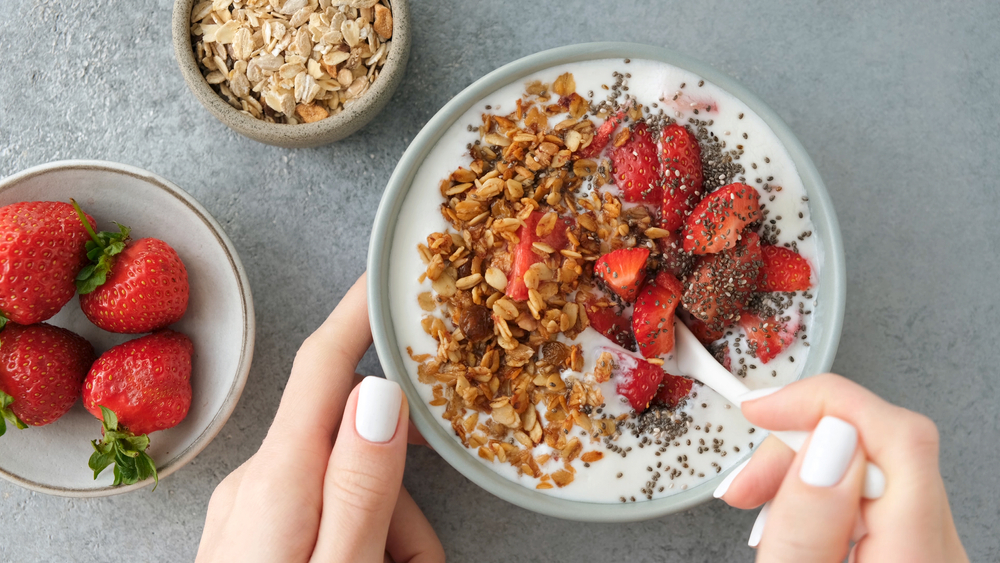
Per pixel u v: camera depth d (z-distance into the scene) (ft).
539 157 1.39
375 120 1.59
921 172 1.60
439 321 1.40
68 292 1.50
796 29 1.60
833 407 1.17
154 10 1.61
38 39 1.61
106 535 1.63
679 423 1.41
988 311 1.60
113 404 1.49
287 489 1.35
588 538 1.61
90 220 1.51
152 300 1.48
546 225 1.39
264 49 1.51
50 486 1.52
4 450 1.53
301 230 1.60
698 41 1.60
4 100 1.62
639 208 1.40
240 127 1.48
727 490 1.31
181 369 1.51
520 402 1.40
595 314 1.41
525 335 1.42
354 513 1.30
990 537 1.60
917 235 1.60
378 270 1.38
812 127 1.60
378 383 1.31
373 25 1.52
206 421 1.54
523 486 1.39
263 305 1.60
